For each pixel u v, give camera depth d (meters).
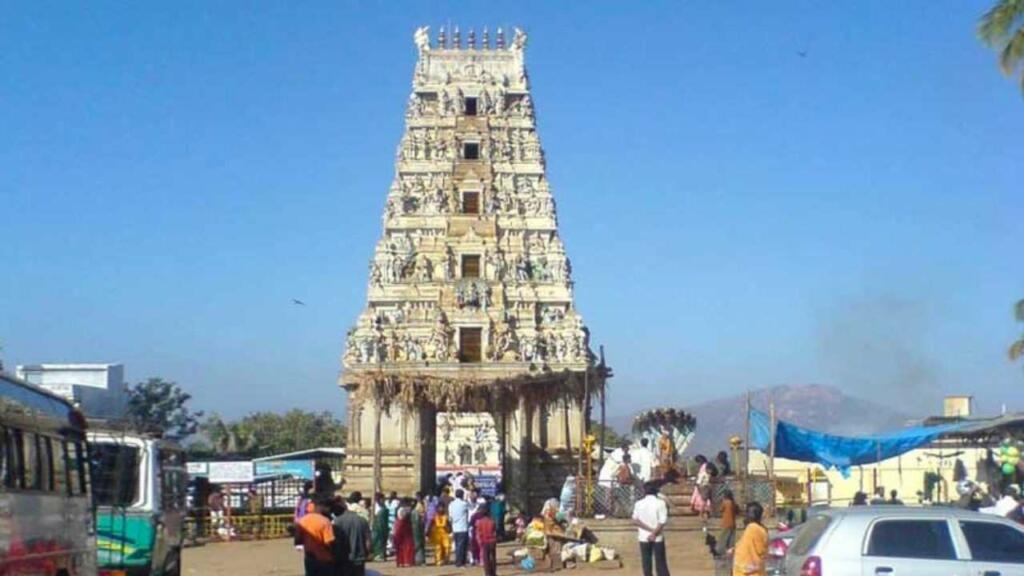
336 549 23.41
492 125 96.25
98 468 28.91
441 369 89.44
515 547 52.19
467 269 94.12
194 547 59.50
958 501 40.59
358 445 87.69
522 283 93.31
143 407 110.12
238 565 48.03
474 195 95.38
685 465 61.84
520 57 97.88
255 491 72.19
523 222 94.81
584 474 60.28
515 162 95.88
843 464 47.09
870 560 21.16
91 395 41.09
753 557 24.11
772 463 45.72
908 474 65.44
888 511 21.72
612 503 46.81
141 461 29.50
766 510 45.78
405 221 94.12
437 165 95.38
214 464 77.06
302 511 36.25
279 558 51.84
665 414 62.12
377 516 50.25
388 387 55.16
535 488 83.94
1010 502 34.81
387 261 93.12
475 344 92.56
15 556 18.78
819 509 25.77
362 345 90.38
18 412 18.95
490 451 92.44
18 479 19.02
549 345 92.56
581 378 63.16
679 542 44.78
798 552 22.30
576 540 43.69
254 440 141.00
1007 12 36.75
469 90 96.88
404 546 45.88
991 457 48.38
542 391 60.47
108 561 28.55
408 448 86.56
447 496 51.44
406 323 92.00
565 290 93.50
